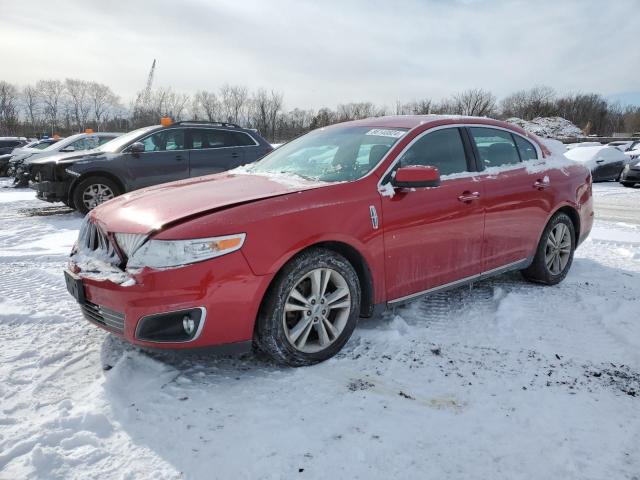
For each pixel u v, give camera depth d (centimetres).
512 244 424
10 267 525
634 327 367
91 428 244
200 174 893
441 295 441
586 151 1677
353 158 365
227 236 272
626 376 301
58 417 249
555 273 475
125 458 223
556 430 246
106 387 279
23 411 259
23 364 309
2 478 209
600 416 259
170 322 271
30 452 225
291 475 213
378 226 327
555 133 6259
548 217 454
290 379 293
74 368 306
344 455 225
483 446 234
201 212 283
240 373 300
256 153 938
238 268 274
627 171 1493
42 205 1040
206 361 315
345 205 315
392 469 218
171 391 278
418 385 287
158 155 863
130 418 252
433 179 327
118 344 338
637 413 262
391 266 339
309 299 305
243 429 244
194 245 267
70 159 838
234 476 212
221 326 276
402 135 370
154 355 320
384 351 329
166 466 218
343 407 264
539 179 445
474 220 385
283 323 294
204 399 271
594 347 339
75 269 307
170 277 264
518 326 372
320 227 301
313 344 314
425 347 336
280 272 291
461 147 399
